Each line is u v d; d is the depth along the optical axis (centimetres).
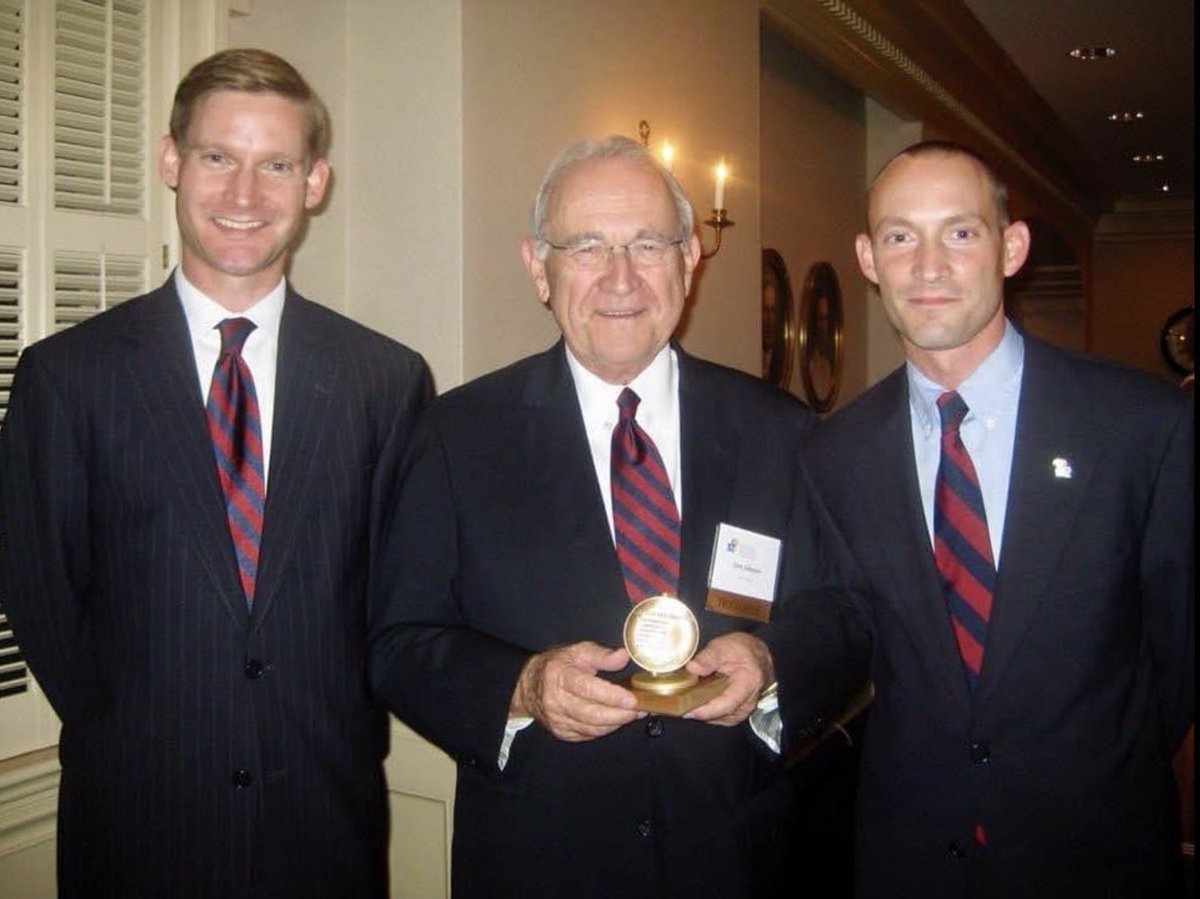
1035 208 1062
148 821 168
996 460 171
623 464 175
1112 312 1385
